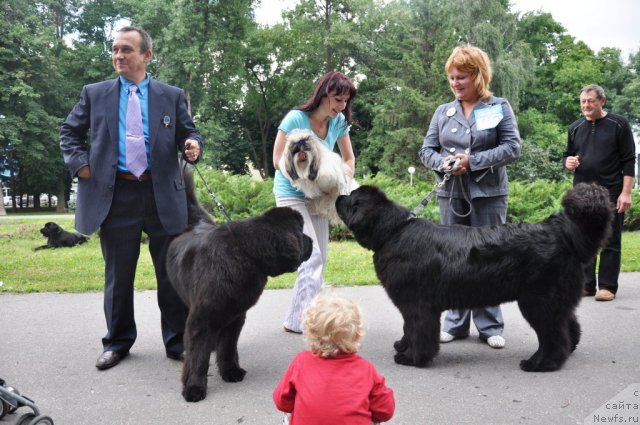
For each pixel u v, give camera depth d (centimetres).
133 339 436
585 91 629
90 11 4119
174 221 420
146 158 415
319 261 504
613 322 529
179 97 438
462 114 462
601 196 380
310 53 3938
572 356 432
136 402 352
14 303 623
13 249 1134
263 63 4094
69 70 3912
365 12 3731
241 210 1191
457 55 451
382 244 416
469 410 333
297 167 460
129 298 427
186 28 3309
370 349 459
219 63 3594
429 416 324
